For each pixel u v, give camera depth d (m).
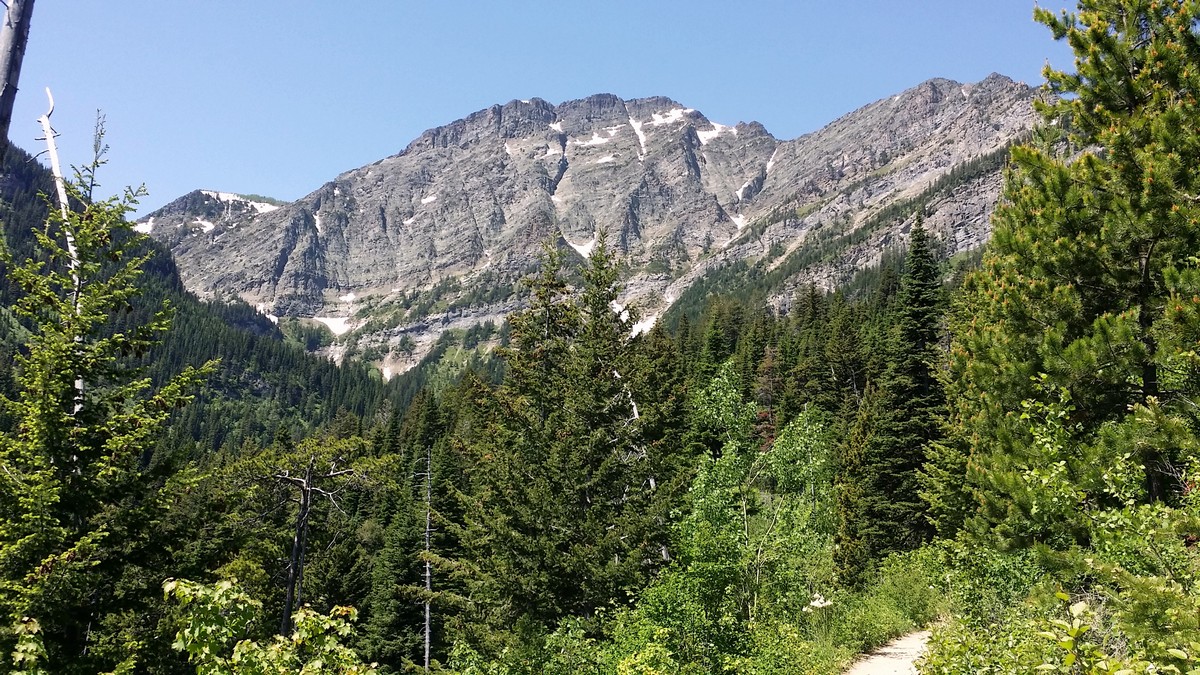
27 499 11.86
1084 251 12.60
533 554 21.58
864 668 17.62
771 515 20.42
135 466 14.26
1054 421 9.64
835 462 37.25
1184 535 7.94
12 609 11.58
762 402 65.62
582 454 23.64
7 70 4.81
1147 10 13.61
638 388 26.39
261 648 5.36
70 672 11.98
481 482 28.20
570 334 29.69
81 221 13.77
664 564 21.28
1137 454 10.12
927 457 30.31
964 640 10.72
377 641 37.31
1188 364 10.41
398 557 39.38
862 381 57.59
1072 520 10.09
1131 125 12.90
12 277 13.39
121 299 14.18
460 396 70.88
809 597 20.42
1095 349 11.70
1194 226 11.33
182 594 5.15
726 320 98.69
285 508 29.72
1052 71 14.55
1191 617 6.72
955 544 19.02
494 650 21.44
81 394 13.88
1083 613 5.28
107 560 13.46
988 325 15.57
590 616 20.56
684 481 23.12
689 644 14.16
